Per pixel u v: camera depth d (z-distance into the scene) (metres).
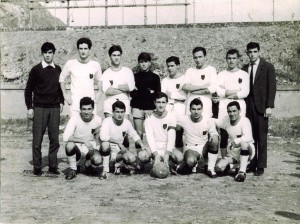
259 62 7.35
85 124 7.05
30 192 6.12
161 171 6.91
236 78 7.28
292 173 7.46
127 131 7.14
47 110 7.17
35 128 7.17
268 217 4.88
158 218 4.86
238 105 6.82
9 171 7.70
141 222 4.73
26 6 33.72
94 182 6.72
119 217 4.92
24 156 9.45
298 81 18.47
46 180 6.91
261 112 7.20
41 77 7.05
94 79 7.69
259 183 6.62
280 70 19.28
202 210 5.17
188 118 7.20
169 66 7.60
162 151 7.19
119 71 7.51
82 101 6.84
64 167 8.16
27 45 23.47
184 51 21.30
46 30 24.69
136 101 7.75
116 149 7.20
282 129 13.49
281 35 21.33
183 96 7.62
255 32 21.66
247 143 6.86
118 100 7.15
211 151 7.03
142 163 7.20
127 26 24.02
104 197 5.80
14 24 32.78
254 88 7.29
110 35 23.12
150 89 7.69
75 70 7.25
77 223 4.73
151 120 7.07
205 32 22.33
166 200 5.62
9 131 14.15
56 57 22.39
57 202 5.59
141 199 5.68
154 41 22.17
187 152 7.14
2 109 18.19
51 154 7.29
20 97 18.52
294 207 5.29
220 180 6.83
